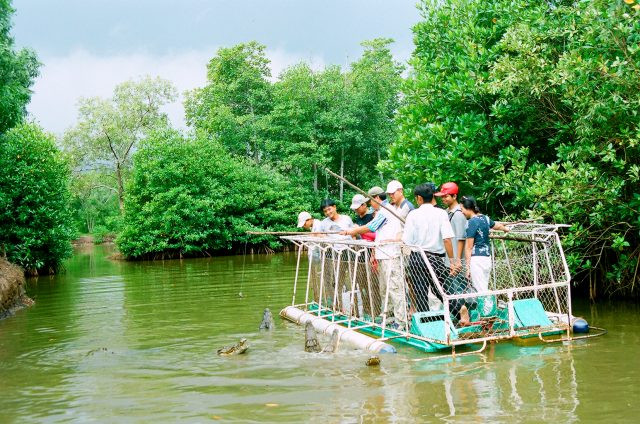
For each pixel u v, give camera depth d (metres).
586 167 8.65
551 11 10.83
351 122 34.38
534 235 8.36
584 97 8.66
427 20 12.16
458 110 11.24
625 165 9.09
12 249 18.81
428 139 10.91
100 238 48.91
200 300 11.96
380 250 7.62
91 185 54.62
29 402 5.50
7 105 14.82
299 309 9.63
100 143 47.31
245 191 30.19
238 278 16.11
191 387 5.76
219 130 35.91
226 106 36.19
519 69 9.47
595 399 4.94
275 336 8.12
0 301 11.17
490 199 10.95
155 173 27.23
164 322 9.58
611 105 8.41
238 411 4.98
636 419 4.44
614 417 4.50
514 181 9.71
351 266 8.68
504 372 5.86
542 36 9.61
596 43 8.82
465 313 7.19
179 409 5.11
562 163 9.47
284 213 30.70
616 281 9.95
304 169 35.38
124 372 6.46
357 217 9.56
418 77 11.52
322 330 8.20
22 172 19.00
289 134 35.38
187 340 8.09
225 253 29.84
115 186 54.69
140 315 10.40
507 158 9.86
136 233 27.23
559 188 8.88
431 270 6.86
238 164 30.73
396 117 12.48
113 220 31.98
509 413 4.64
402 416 4.66
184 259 26.78
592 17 8.70
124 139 46.56
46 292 14.66
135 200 27.64
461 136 10.54
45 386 6.04
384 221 8.09
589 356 6.41
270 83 37.91
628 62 8.30
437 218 7.31
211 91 37.31
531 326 7.23
